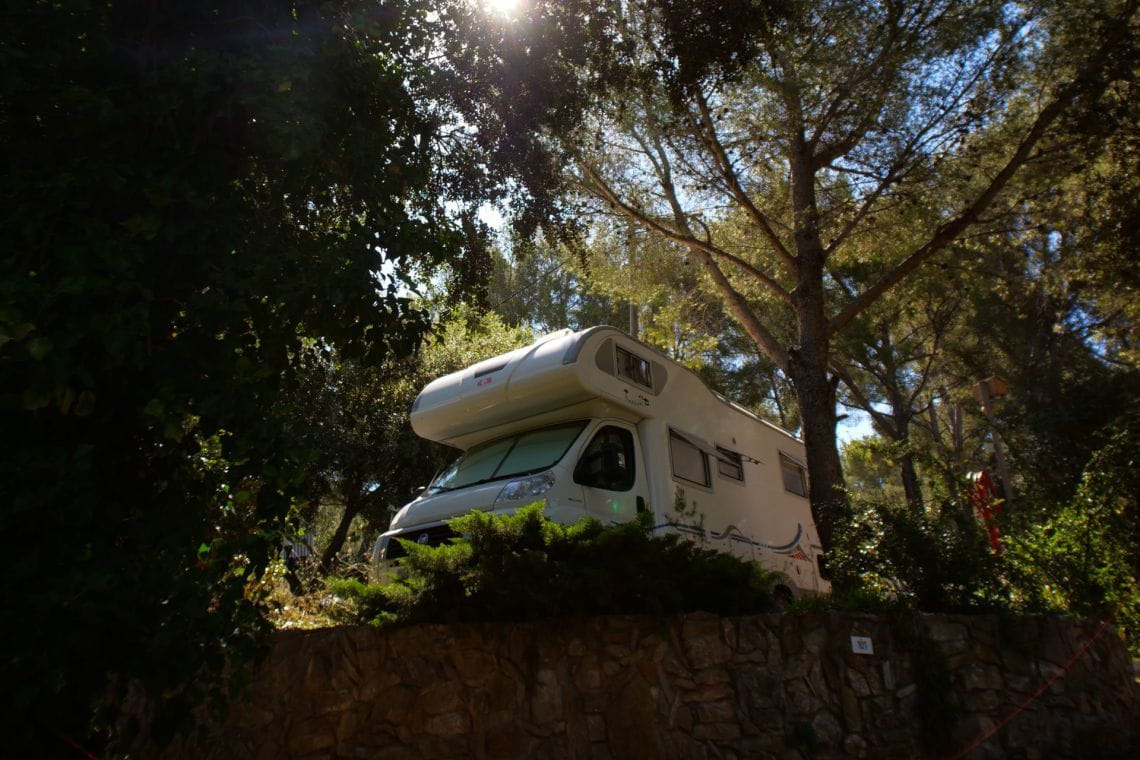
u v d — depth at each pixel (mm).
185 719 2768
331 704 4426
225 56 3439
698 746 4812
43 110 3117
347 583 4945
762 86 9719
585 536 5062
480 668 4730
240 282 3113
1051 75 10250
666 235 10703
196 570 2936
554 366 6988
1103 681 6242
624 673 4855
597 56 7367
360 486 12539
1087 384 18406
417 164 4457
